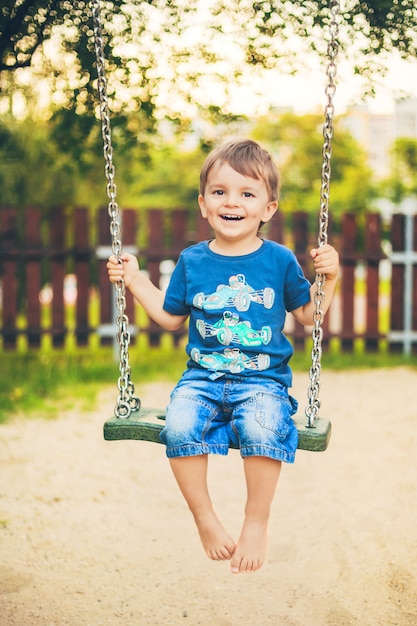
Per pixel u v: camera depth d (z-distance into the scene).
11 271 9.34
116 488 4.94
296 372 8.62
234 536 4.20
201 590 3.62
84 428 6.30
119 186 16.41
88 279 9.38
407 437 5.93
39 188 14.02
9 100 7.32
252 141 3.05
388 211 22.00
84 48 5.00
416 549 3.90
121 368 3.10
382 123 23.59
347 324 9.62
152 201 26.64
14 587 3.58
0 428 6.20
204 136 7.79
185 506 4.68
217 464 5.53
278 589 3.62
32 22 4.79
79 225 9.34
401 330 9.64
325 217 2.97
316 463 5.42
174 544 4.13
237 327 2.92
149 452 5.75
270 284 2.98
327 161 2.98
